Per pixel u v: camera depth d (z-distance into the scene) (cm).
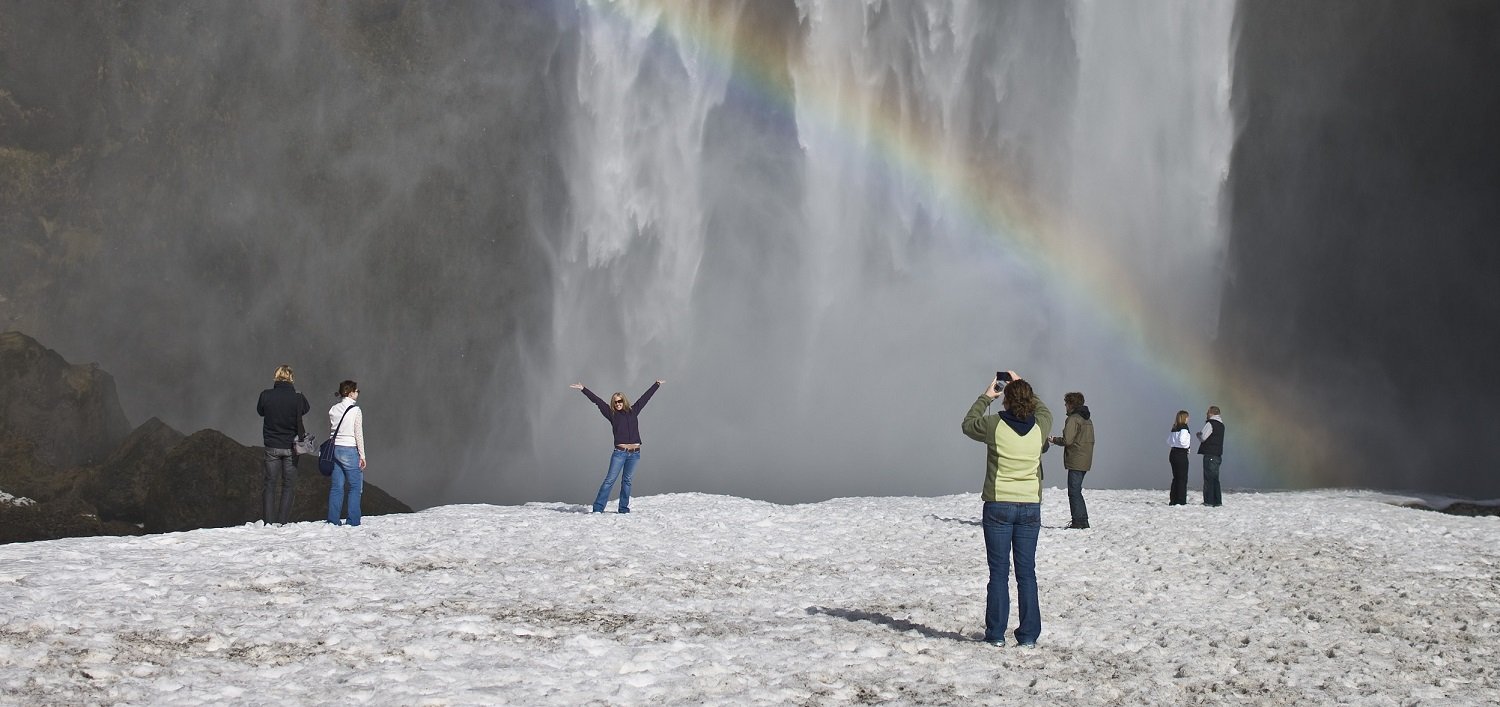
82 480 2620
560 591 954
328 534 1291
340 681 609
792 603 943
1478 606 1000
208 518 2281
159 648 668
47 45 4081
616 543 1301
